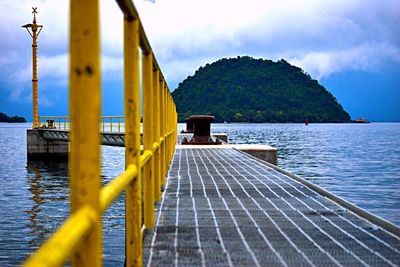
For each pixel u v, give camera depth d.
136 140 3.33
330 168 34.12
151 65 5.03
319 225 4.98
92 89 1.80
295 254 3.91
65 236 1.54
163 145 7.97
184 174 9.77
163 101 7.93
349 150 54.78
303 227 4.89
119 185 2.49
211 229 4.80
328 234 4.59
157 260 3.75
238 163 12.34
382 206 18.59
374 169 33.53
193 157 14.38
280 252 3.97
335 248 4.08
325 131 143.88
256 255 3.88
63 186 26.91
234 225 4.98
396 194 21.69
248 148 17.83
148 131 4.87
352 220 5.23
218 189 7.61
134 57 3.29
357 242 4.28
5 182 28.77
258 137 86.31
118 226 15.22
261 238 4.44
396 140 84.94
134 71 3.29
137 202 3.36
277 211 5.75
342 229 4.79
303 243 4.25
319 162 38.94
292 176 9.11
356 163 38.22
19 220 17.00
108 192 2.22
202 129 21.12
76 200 1.85
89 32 1.77
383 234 4.59
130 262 3.36
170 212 5.68
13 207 19.70
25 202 21.03
